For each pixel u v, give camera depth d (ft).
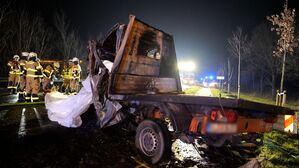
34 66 38.40
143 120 18.16
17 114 29.53
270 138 23.68
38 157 16.81
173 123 15.84
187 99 14.87
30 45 90.58
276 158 18.38
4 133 21.68
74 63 47.60
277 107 16.74
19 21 86.38
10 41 84.74
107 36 21.58
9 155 16.88
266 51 88.79
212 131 14.40
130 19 18.85
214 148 19.95
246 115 14.97
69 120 22.02
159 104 16.83
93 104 21.44
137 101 18.13
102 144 19.97
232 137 15.21
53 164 15.89
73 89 47.19
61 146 19.07
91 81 20.59
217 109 14.47
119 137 21.81
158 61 23.12
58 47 104.99
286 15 46.52
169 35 24.64
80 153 17.92
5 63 81.76
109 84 18.47
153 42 22.06
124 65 18.92
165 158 16.60
